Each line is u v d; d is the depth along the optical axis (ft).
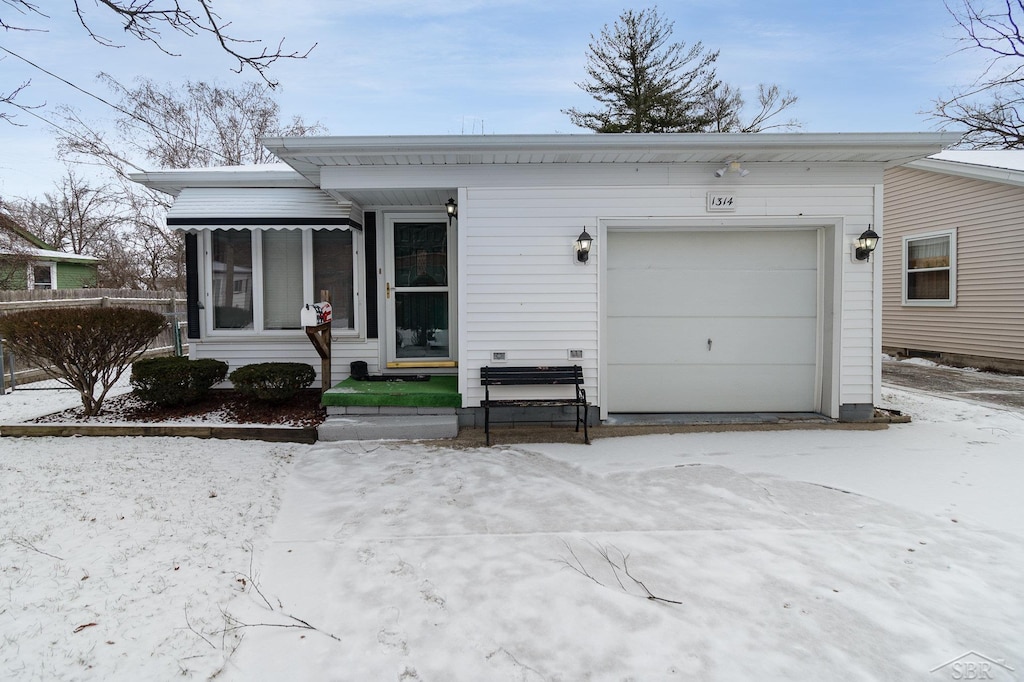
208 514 13.12
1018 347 33.27
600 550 11.25
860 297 21.58
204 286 24.61
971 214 35.94
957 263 36.99
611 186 21.27
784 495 14.33
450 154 19.86
